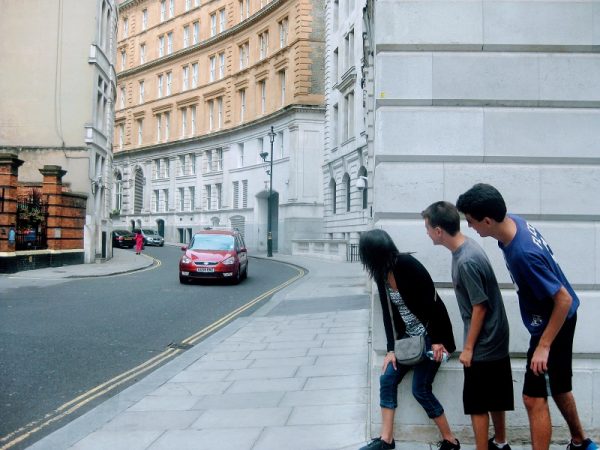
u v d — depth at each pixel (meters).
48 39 25.16
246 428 4.83
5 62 25.05
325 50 37.59
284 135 40.84
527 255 3.46
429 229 3.92
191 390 6.07
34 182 24.30
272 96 42.97
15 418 5.20
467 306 3.79
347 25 31.16
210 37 51.06
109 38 28.69
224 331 9.58
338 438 4.53
